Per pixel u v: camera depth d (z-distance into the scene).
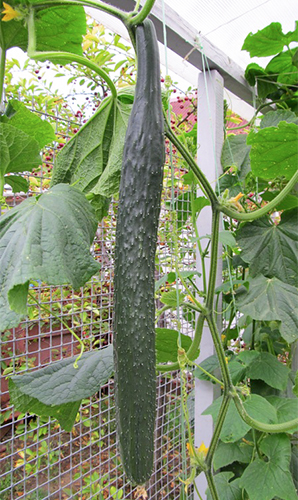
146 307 0.68
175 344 1.24
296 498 1.17
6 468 2.05
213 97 1.62
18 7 0.85
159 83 0.74
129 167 0.70
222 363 1.02
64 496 2.07
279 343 1.92
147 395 0.67
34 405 1.00
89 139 1.11
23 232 0.70
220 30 1.78
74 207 0.77
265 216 1.60
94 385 1.00
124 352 0.67
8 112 1.09
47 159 1.63
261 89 1.99
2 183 0.96
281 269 1.50
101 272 1.65
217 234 1.05
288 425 0.92
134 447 0.66
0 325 0.62
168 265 1.87
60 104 2.46
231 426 1.19
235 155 1.71
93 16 1.27
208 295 1.07
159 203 0.72
